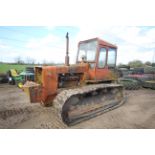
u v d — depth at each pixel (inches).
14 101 232.7
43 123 149.6
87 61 191.9
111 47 205.5
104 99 193.5
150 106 214.7
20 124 147.8
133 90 356.5
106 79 202.8
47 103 154.6
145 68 438.3
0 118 162.7
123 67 588.1
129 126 145.8
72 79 170.2
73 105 149.6
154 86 354.0
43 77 146.0
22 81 381.7
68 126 143.3
